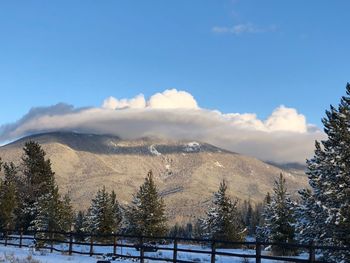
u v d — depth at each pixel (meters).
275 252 41.47
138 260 23.69
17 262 20.14
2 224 52.94
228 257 32.50
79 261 21.83
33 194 58.88
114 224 55.41
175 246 20.30
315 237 27.09
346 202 26.11
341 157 26.86
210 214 56.75
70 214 60.59
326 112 28.62
